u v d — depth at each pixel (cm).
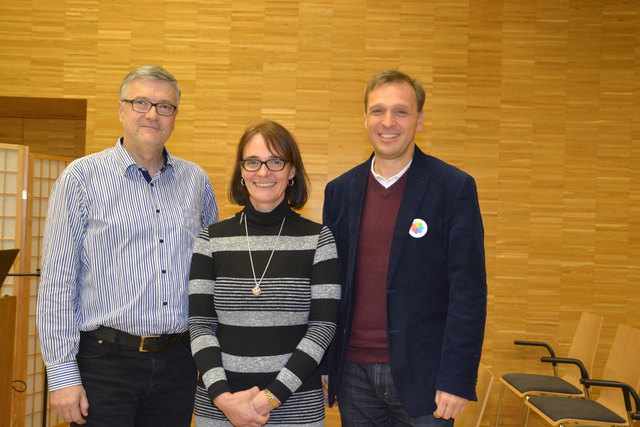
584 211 479
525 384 374
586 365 384
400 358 184
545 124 482
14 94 482
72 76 482
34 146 616
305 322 179
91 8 482
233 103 484
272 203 186
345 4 485
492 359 476
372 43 484
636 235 478
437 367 186
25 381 420
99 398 196
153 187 211
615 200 479
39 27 480
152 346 199
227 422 175
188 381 211
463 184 187
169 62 484
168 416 209
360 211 200
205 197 231
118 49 482
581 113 481
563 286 478
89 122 480
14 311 235
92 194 202
